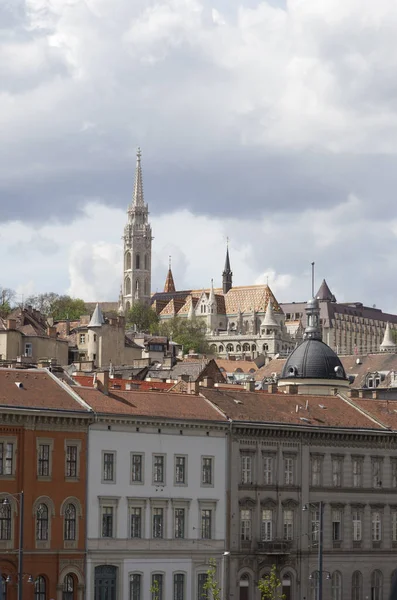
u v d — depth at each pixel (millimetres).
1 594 180500
